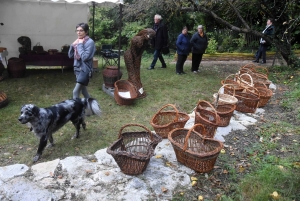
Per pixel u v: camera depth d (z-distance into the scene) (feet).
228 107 15.99
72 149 13.08
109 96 20.76
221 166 11.56
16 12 29.30
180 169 11.14
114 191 9.73
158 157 11.94
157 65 33.04
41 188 9.73
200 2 28.71
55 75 27.09
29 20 30.07
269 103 19.88
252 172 11.05
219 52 40.57
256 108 17.72
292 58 29.43
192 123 15.71
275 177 10.33
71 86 23.38
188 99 20.66
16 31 29.91
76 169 10.92
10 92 21.15
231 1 29.73
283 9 27.32
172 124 13.44
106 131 15.05
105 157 11.96
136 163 10.17
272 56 38.47
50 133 12.40
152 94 21.49
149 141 12.12
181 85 24.16
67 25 31.73
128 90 20.21
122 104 18.80
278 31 29.76
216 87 23.94
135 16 42.27
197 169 10.80
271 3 28.96
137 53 19.72
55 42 31.91
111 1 20.04
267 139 14.03
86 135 14.51
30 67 31.04
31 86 22.95
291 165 11.40
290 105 18.83
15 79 24.94
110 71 21.08
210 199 9.57
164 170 10.99
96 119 16.53
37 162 11.97
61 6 30.63
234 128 15.29
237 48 41.73
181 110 18.53
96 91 21.97
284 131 14.87
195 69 29.30
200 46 27.68
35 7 29.81
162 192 9.78
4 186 9.73
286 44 29.89
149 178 10.44
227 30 43.16
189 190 10.00
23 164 11.15
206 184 10.35
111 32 48.44
